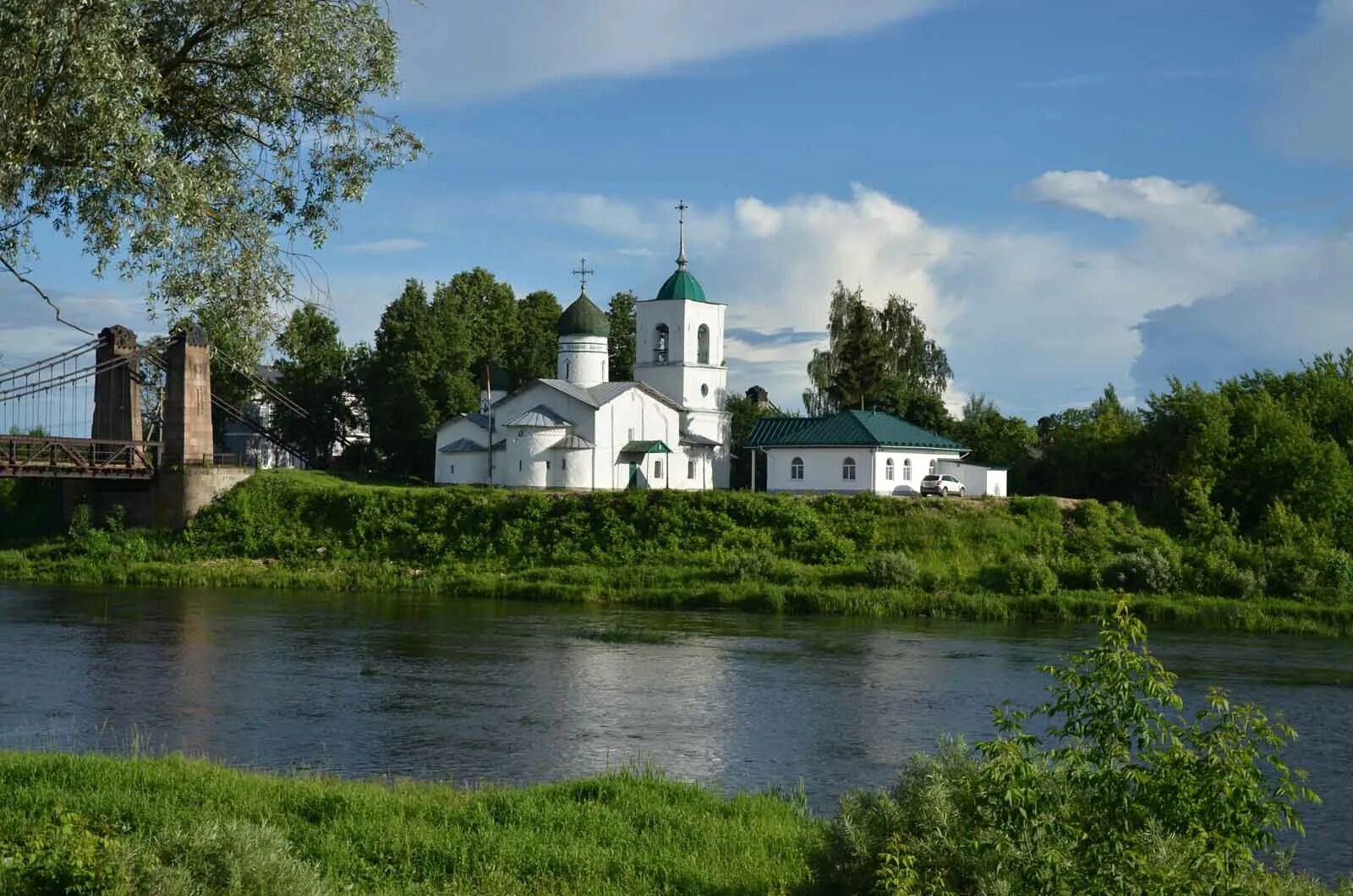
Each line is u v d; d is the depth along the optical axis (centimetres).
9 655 4456
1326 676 4275
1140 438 9162
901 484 8562
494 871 1838
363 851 1947
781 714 3519
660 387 10112
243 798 2198
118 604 6088
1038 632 5331
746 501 7488
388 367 10362
